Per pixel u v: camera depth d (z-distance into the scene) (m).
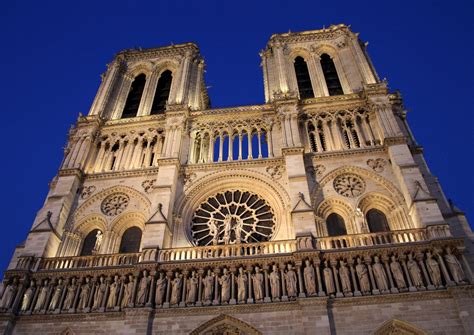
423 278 31.45
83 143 49.00
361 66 53.69
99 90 58.50
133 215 42.47
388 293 30.58
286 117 47.22
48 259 37.34
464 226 36.09
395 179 40.62
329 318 29.89
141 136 50.50
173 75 62.16
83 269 35.41
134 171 45.66
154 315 31.89
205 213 42.78
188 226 41.47
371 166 42.31
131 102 60.06
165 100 59.16
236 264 34.06
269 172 43.56
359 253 33.12
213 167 45.06
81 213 43.12
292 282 32.09
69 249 40.47
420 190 36.97
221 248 36.12
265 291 32.28
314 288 31.31
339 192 41.03
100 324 32.12
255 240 39.66
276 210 41.03
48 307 33.84
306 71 59.50
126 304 32.62
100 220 42.75
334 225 39.56
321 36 61.59
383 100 47.25
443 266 31.16
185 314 31.69
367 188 40.84
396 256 32.78
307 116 48.84
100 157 49.22
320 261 33.00
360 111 48.41
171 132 48.25
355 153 43.59
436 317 28.98
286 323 30.22
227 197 43.59
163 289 33.44
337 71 57.06
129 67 63.69
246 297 32.31
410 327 28.88
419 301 29.98
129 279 34.53
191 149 48.38
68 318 32.81
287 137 45.06
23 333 32.47
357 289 31.44
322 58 60.81
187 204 42.66
